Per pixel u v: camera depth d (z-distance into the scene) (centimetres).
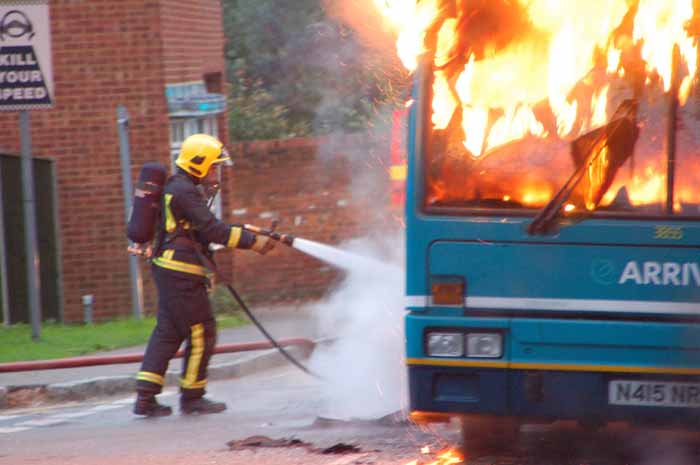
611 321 1411
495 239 1435
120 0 3378
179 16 3494
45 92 2653
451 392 1445
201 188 2106
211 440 1784
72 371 2556
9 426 2084
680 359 1396
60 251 3384
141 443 1788
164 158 3412
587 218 1420
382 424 1869
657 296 1409
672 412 1402
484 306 1438
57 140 3391
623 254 1415
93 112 3394
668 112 1421
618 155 1424
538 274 1428
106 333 3009
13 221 3262
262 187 3975
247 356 2731
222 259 3662
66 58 3394
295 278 3850
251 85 4734
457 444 1692
